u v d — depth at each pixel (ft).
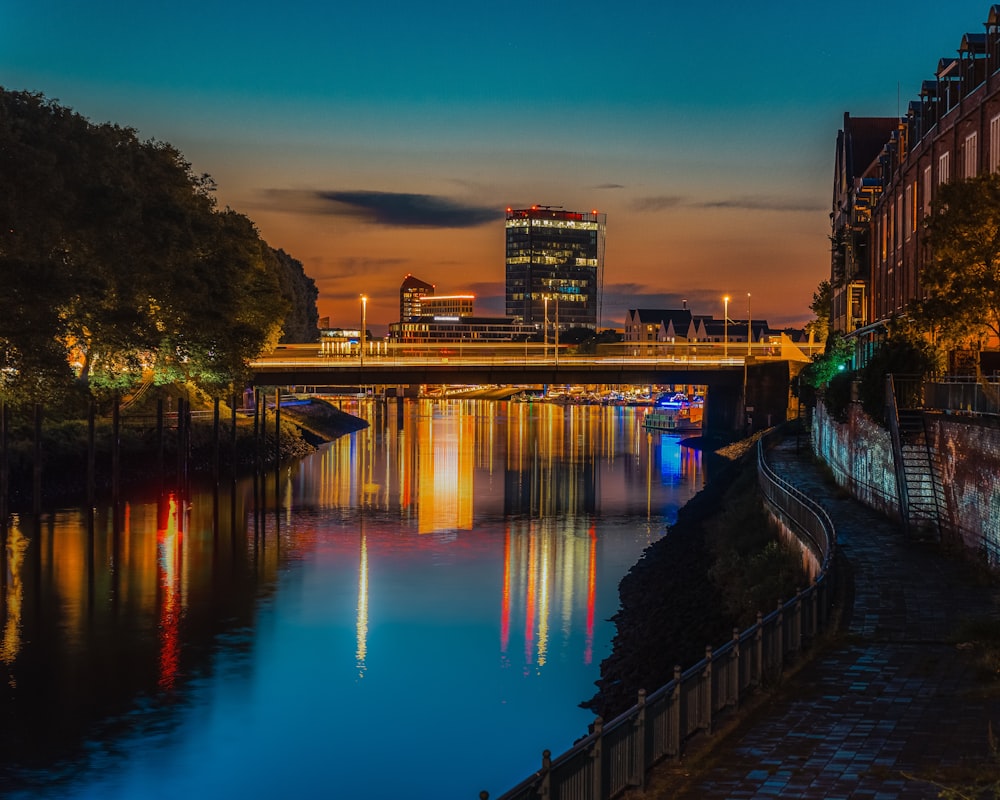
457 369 375.45
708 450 393.70
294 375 349.82
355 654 120.16
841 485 184.96
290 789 84.48
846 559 112.16
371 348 494.18
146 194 244.42
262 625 132.16
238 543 187.62
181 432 261.65
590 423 583.58
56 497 243.60
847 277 273.33
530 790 43.96
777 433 296.30
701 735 60.85
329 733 96.22
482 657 119.34
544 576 161.38
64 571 161.99
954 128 176.14
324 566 167.94
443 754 91.71
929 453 125.39
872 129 294.25
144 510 228.43
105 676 111.34
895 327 157.58
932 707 64.85
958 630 81.25
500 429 526.16
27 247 200.85
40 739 94.02
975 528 108.99
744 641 67.10
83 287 205.46
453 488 270.46
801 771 55.01
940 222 140.26
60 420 271.90
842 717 63.41
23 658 117.29
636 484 280.92
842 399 179.52
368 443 430.61
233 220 321.32
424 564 170.09
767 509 159.02
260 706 103.04
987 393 112.68
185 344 267.39
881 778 53.62
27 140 208.54
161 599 144.66
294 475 304.09
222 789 84.38
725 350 459.32
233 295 282.56
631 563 172.04
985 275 138.41
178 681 110.42
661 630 119.24
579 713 101.50
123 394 316.60
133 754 91.20
